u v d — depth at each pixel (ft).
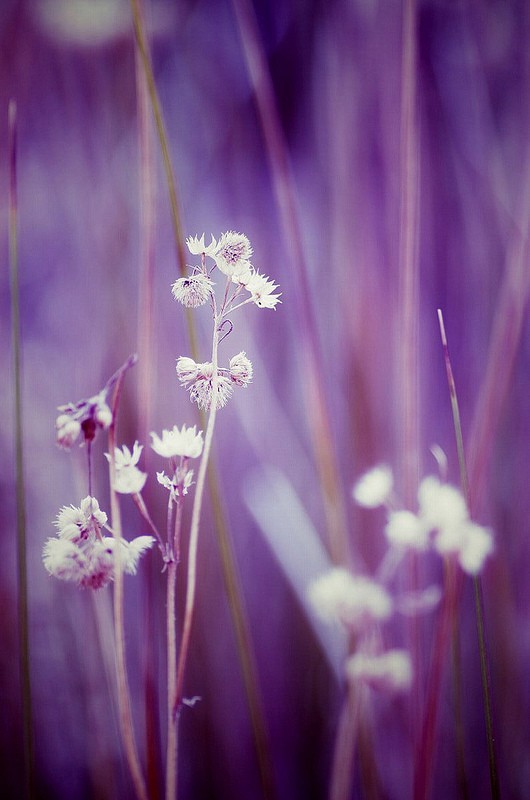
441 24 2.78
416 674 1.82
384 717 2.34
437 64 2.78
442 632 1.68
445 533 1.61
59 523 1.46
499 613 2.44
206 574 2.47
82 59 2.77
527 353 2.58
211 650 2.52
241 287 1.45
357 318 2.52
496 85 2.89
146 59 1.66
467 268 2.76
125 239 2.58
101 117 2.75
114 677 2.02
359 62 2.65
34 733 2.54
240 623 1.76
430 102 2.77
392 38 2.64
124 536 2.37
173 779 1.48
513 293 2.03
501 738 2.43
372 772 1.86
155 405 2.56
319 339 2.69
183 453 1.47
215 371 1.46
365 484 1.66
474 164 2.77
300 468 2.68
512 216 2.59
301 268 1.94
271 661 2.66
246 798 2.52
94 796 2.18
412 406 1.81
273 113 1.95
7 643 2.57
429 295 2.77
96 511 1.46
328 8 2.74
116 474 1.46
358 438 2.47
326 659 2.58
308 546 2.31
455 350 2.74
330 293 2.69
